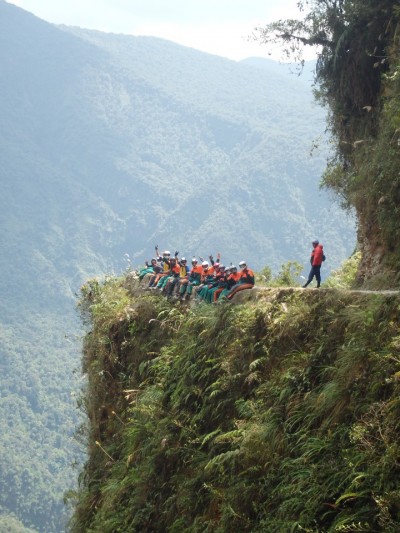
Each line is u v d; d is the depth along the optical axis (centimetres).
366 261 1602
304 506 738
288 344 1035
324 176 1956
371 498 671
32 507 16038
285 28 1852
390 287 1375
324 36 1861
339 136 1916
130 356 1684
